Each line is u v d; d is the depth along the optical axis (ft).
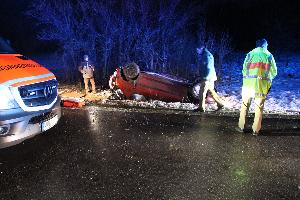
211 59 25.02
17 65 16.79
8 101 14.97
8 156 17.02
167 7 49.55
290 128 21.65
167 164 16.14
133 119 23.67
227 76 42.50
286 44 60.03
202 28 54.03
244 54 57.36
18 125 15.16
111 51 48.70
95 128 21.58
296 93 32.04
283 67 47.14
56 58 59.67
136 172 15.25
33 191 13.61
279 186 14.08
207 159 16.76
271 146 18.56
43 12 55.31
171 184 14.17
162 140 19.43
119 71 30.73
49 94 17.29
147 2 48.73
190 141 19.30
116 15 50.55
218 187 13.96
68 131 20.92
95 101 29.55
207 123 22.76
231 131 21.11
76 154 17.28
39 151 17.65
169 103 28.27
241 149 18.10
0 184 14.21
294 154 17.46
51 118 17.26
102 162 16.31
